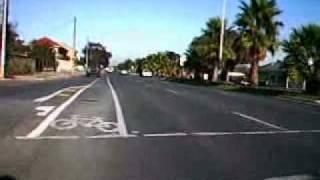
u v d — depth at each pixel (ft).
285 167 29.22
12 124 44.68
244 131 45.03
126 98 85.35
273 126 49.78
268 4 182.29
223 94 117.08
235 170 28.02
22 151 32.40
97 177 25.62
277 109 74.23
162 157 31.37
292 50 136.77
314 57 134.92
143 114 57.62
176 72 464.24
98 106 66.28
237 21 186.70
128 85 152.35
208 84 196.75
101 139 38.11
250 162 30.45
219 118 55.93
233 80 283.59
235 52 209.26
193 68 278.05
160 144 36.40
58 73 270.67
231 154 33.01
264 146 36.81
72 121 48.26
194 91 126.52
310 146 37.37
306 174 27.48
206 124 49.52
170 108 67.62
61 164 28.60
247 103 85.51
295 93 132.87
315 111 74.08
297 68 135.85
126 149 34.04
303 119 59.06
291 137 42.14
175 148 34.81
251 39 182.50
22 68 195.93
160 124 48.32
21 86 112.68
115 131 42.55
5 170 26.86
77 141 36.86
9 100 70.49
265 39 181.98
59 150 33.01
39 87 111.86
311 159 31.99
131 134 41.06
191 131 43.88
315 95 123.24
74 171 26.89
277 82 251.39
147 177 25.84
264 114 63.52
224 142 38.14
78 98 80.02
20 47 219.20
